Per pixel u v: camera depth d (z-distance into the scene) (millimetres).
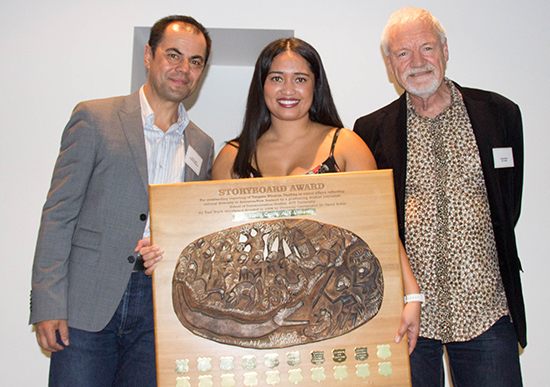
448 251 1663
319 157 1612
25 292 2404
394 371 1376
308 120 1746
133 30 2623
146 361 1658
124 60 2600
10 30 2584
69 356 1544
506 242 1659
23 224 2453
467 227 1663
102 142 1650
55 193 1592
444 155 1729
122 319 1635
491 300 1648
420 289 1683
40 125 2529
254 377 1346
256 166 1652
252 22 2654
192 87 1822
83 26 2615
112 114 1722
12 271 2414
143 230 1642
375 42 2682
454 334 1647
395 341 1390
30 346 2381
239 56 3127
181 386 1340
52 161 2506
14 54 2572
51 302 1489
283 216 1439
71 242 1609
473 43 2697
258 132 1711
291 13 2676
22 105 2537
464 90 1839
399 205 1719
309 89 1642
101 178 1640
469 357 1676
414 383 1685
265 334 1367
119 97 1811
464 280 1647
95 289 1577
